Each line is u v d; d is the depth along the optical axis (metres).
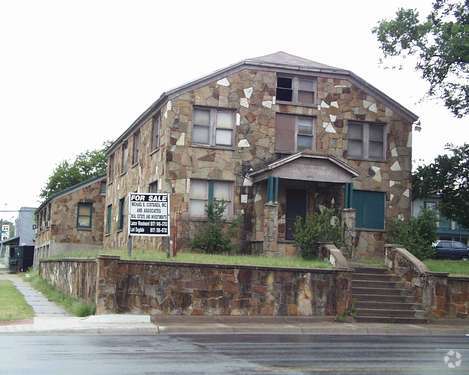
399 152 30.84
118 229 37.22
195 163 28.11
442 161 30.16
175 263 19.62
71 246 45.34
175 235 21.78
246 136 28.86
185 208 27.77
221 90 28.72
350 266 22.83
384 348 14.68
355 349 14.31
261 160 28.91
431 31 26.09
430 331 19.36
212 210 27.59
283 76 29.73
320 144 29.81
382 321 20.80
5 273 58.81
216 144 28.58
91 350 13.05
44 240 50.31
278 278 20.41
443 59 26.28
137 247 31.48
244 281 20.12
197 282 19.75
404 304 21.62
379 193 30.42
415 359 12.79
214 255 23.77
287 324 19.56
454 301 21.83
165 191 27.64
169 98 28.05
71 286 25.45
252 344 14.78
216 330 17.89
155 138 30.88
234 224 28.00
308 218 26.12
